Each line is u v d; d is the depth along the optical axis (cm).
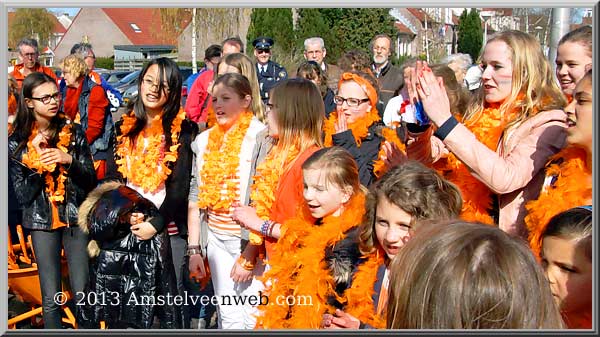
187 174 339
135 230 323
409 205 211
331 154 258
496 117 257
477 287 113
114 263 324
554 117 237
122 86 1180
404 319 120
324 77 487
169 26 1670
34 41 624
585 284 170
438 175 223
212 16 1432
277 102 296
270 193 292
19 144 341
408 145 288
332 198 257
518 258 116
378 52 567
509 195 244
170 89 338
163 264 329
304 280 251
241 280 312
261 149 319
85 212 336
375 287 229
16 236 415
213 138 334
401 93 387
